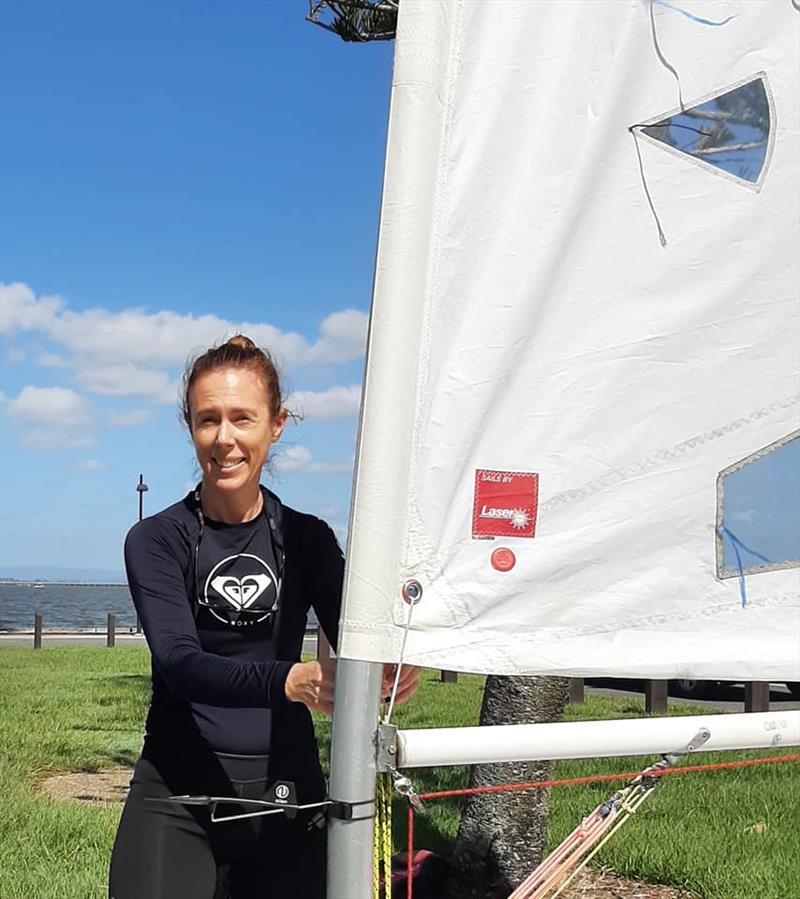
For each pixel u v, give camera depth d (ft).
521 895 6.59
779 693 46.34
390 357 6.12
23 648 65.41
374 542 6.05
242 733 7.22
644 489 6.55
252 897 7.34
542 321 6.41
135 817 7.21
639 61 6.61
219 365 7.08
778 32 6.84
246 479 7.07
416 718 32.27
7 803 20.22
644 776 6.39
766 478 6.77
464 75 6.33
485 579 6.26
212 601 7.14
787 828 19.27
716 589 6.64
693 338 6.65
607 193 6.55
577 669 6.39
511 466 6.34
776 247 6.79
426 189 6.19
